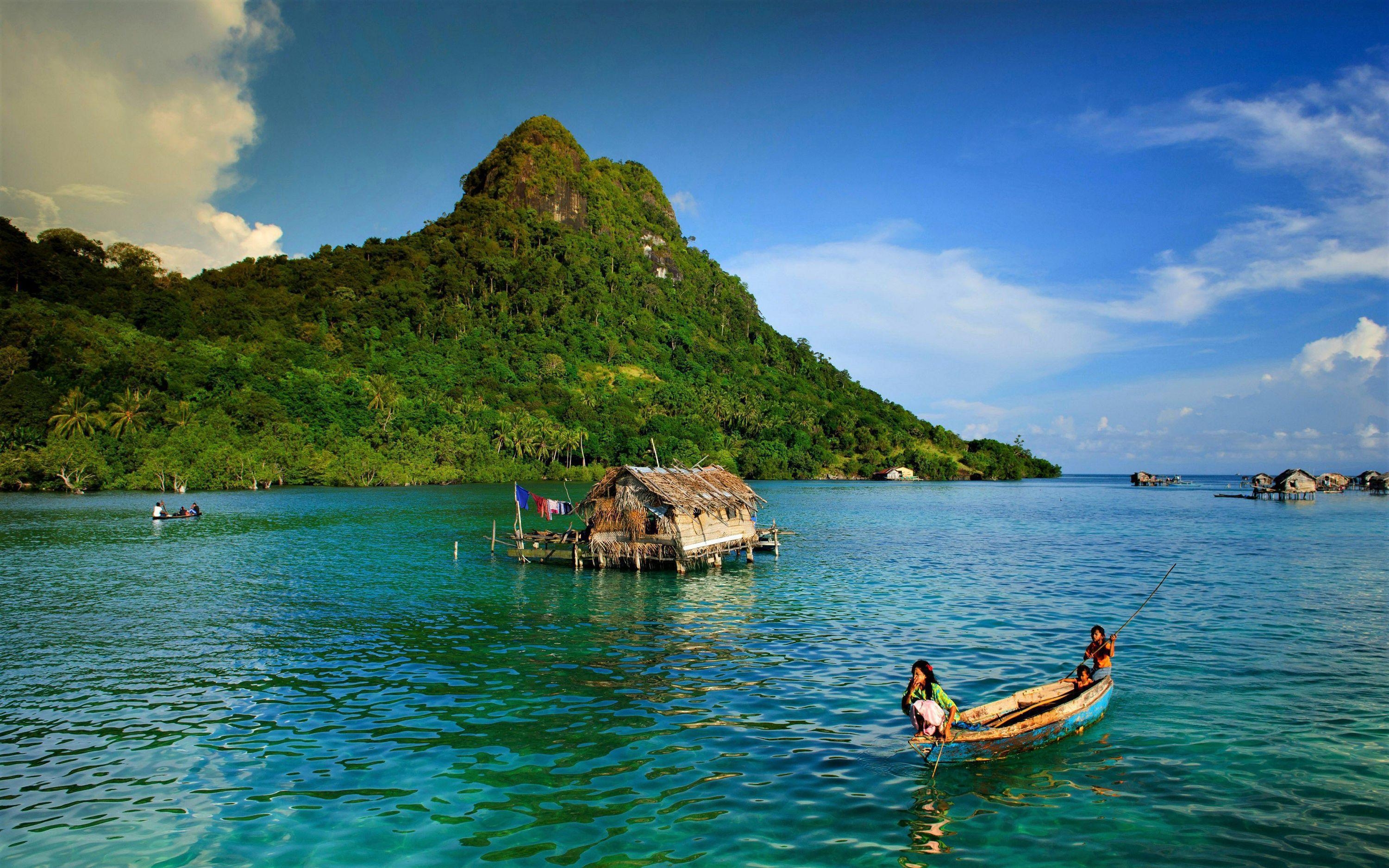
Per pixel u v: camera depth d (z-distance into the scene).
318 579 36.41
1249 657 21.17
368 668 20.81
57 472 103.50
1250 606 28.58
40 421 112.50
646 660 21.41
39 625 26.19
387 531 58.44
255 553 45.78
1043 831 11.59
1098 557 44.56
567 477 152.50
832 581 36.12
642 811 12.22
